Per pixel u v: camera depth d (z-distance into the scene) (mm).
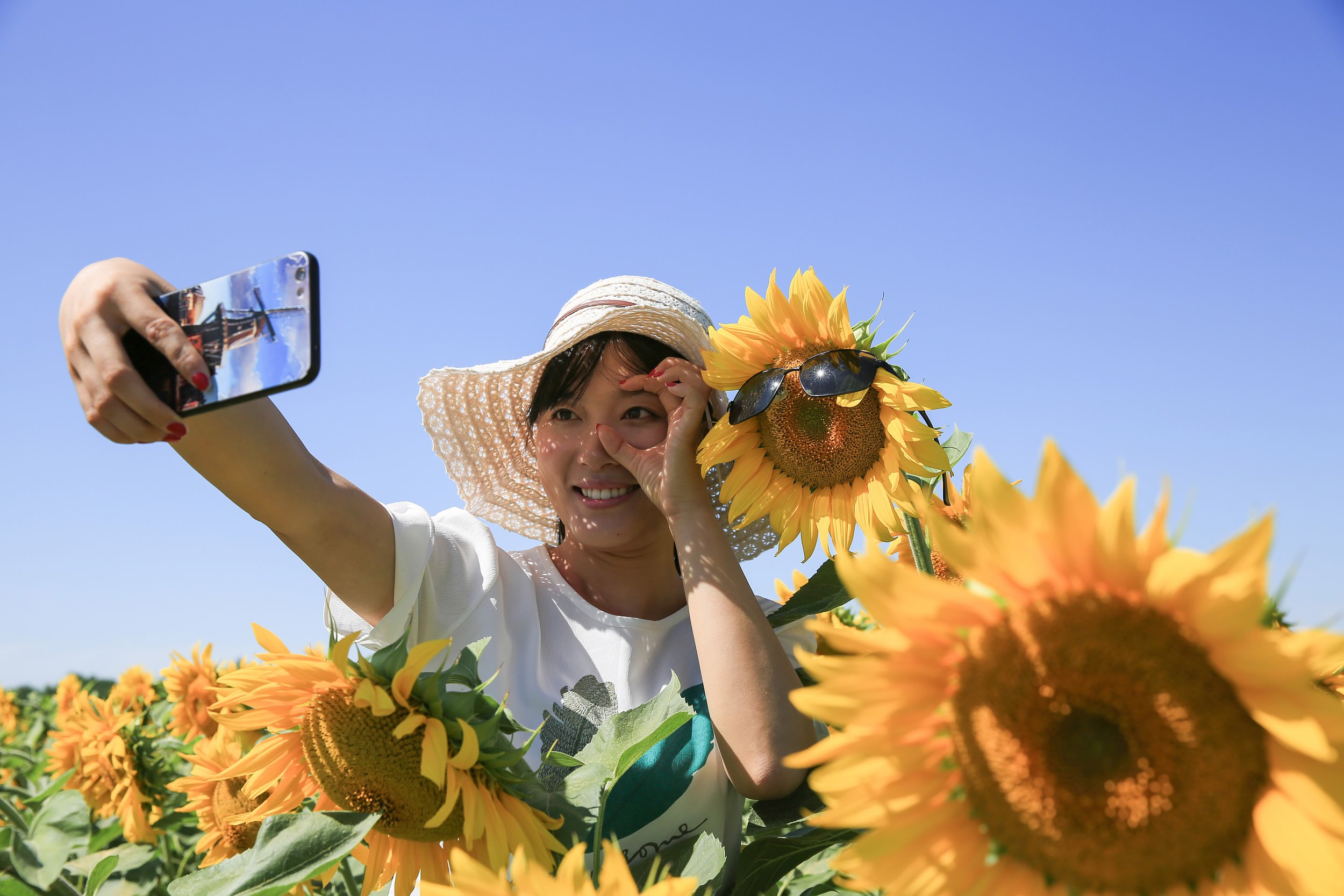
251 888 1285
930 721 875
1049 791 816
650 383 2215
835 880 1507
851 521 1978
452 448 2717
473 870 876
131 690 4695
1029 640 828
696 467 2168
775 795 1837
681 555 2076
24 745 4766
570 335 2281
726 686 1896
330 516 1887
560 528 2748
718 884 1968
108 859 2033
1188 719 778
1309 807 730
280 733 1712
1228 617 722
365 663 1574
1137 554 762
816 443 1997
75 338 1297
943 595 845
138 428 1297
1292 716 727
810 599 1923
